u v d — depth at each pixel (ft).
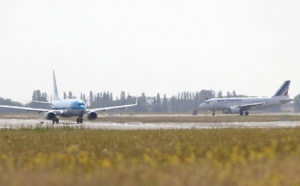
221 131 438.40
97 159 206.08
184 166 172.86
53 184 140.77
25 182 142.82
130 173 154.61
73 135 400.26
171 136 375.04
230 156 206.80
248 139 319.27
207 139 331.98
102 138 354.13
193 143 295.69
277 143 267.18
